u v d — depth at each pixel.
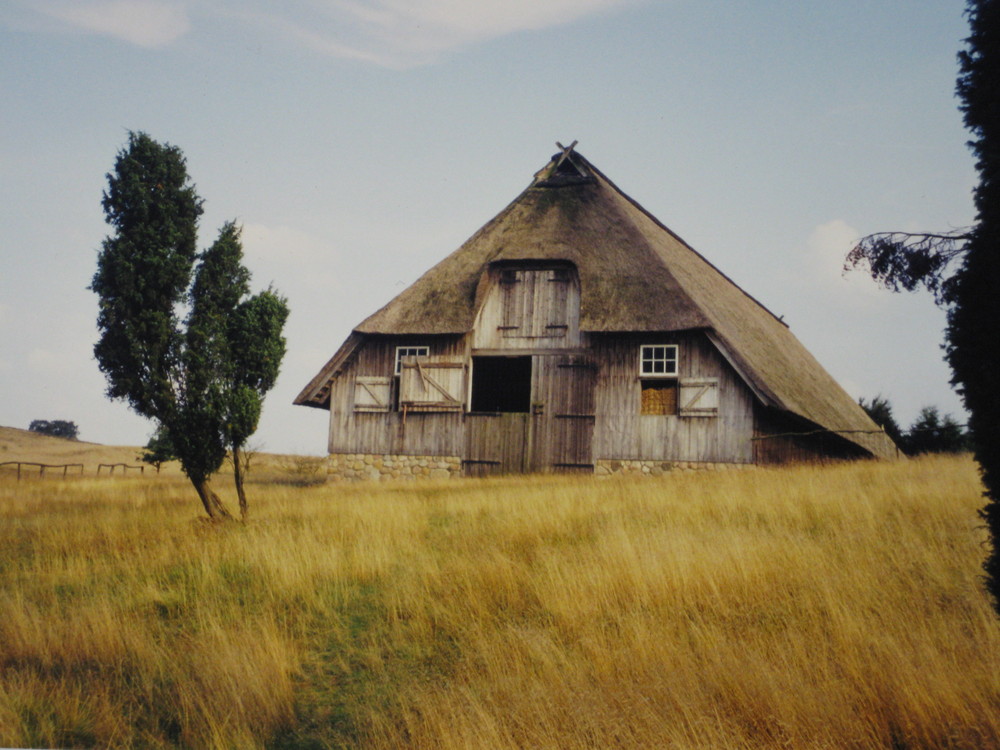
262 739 5.95
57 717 6.24
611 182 30.48
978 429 5.28
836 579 7.80
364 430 23.75
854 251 6.85
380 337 23.98
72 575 10.36
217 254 14.27
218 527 12.98
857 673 5.63
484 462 22.77
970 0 5.78
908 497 11.98
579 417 22.33
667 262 23.48
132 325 13.70
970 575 7.61
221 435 13.99
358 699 6.61
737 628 7.05
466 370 23.31
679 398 21.58
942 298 6.59
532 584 8.68
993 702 5.18
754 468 19.95
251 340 14.36
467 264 24.47
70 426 112.31
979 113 5.62
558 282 23.33
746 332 25.02
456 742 5.30
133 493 21.16
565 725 5.39
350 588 9.32
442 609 8.20
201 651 7.37
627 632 7.01
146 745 5.91
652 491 14.66
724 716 5.37
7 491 22.86
